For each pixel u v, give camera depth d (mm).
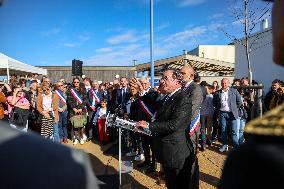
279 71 13656
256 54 15250
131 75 24266
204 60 19094
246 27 11602
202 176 5305
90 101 8977
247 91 7715
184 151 3197
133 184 5004
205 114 7340
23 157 435
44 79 7594
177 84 3322
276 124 564
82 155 479
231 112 6668
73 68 11484
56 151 459
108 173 5402
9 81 10016
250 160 579
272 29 690
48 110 7496
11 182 414
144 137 5871
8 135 458
